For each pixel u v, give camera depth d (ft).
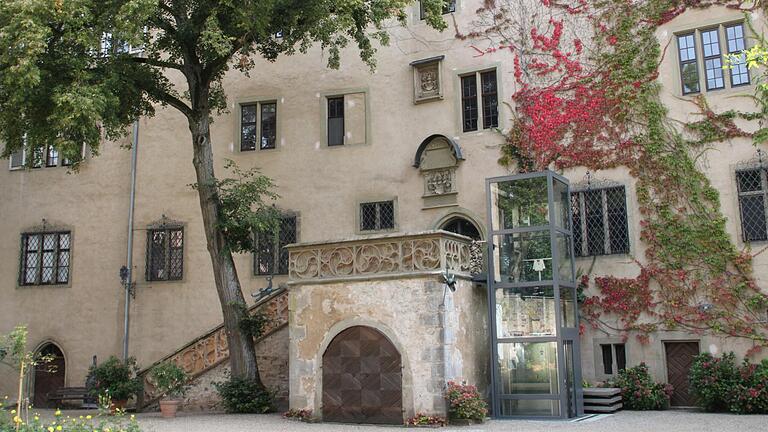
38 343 75.82
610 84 60.18
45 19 47.11
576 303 53.36
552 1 63.26
